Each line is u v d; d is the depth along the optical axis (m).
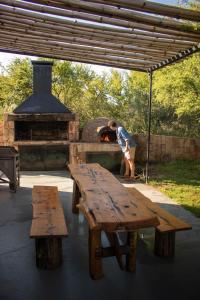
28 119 8.91
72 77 17.20
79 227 4.67
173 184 7.46
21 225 4.70
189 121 13.46
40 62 9.48
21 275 3.26
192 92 10.73
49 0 3.30
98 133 9.01
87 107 16.67
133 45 5.32
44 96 9.55
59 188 7.05
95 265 3.19
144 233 4.43
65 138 9.63
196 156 10.13
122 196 3.57
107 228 2.80
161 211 4.05
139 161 9.66
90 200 3.40
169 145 9.85
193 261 3.62
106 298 2.89
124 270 3.38
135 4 3.30
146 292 2.99
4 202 5.87
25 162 9.15
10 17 4.21
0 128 9.67
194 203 5.89
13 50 6.05
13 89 15.95
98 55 6.20
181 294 2.97
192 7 6.84
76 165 5.55
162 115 14.46
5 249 3.89
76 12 3.87
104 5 3.46
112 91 18.38
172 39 4.98
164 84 11.03
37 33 4.86
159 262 3.58
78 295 2.93
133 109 15.44
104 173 4.83
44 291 2.98
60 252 3.47
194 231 4.54
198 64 10.44
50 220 3.66
